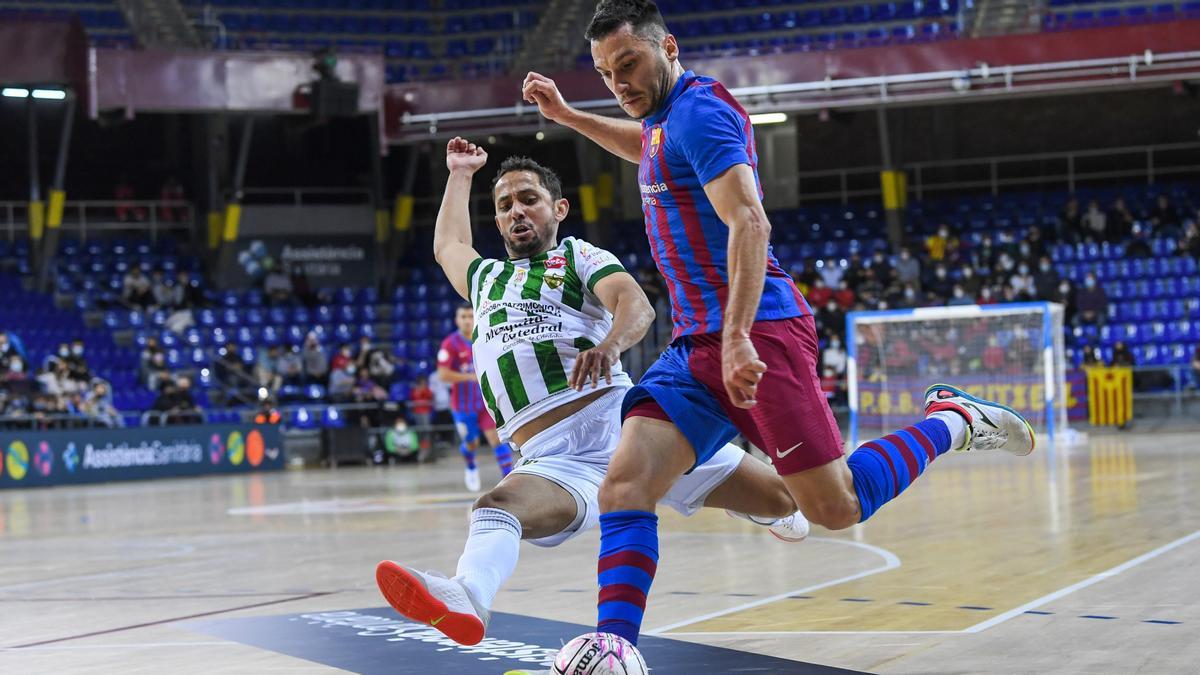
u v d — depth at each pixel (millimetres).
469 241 4363
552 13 23984
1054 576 5453
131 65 20219
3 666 4113
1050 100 23625
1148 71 19031
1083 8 22203
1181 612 4438
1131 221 21797
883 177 22016
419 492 13195
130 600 5730
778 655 3916
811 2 24375
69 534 9688
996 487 10609
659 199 3461
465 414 13156
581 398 3863
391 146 24453
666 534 7941
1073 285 20844
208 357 21516
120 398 20031
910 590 5219
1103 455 14422
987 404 3996
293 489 14555
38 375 18703
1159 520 7512
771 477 3943
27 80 19734
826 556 6504
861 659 3820
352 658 4074
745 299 3070
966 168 24031
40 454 16672
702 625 4531
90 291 22109
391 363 21281
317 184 24562
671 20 24781
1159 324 20734
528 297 3938
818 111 20453
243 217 23000
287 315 22562
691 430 3324
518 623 4680
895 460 3660
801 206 24594
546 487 3742
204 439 18672
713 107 3283
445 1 25672
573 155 25172
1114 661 3666
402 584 3182
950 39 19703
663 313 20719
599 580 3229
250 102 20766
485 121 21109
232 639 4512
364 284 23547
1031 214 22672
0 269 22266
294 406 19922
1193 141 23031
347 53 21281
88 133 24172
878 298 20344
